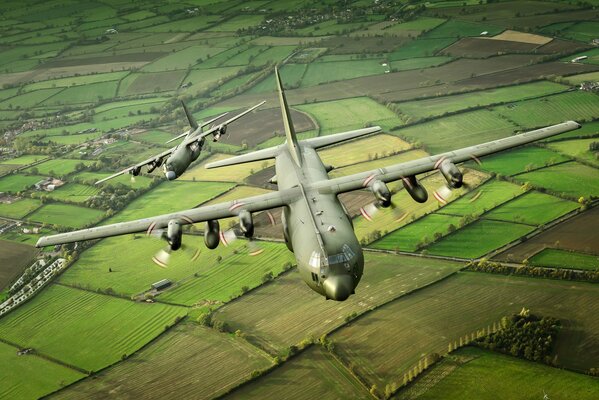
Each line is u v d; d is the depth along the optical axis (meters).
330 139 57.75
